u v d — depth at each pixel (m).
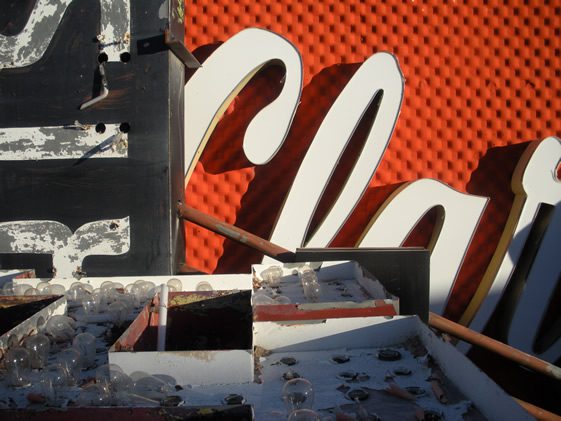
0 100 3.81
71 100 3.79
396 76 4.54
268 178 4.91
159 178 3.78
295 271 3.21
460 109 5.07
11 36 3.79
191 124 4.44
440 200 4.67
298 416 1.40
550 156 4.79
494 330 5.21
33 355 1.90
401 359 1.92
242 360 1.75
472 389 1.55
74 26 3.78
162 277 2.93
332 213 4.56
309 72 4.89
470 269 5.12
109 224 3.81
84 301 2.55
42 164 3.81
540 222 5.03
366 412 1.49
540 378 5.04
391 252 3.55
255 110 4.86
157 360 1.74
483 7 5.06
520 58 5.13
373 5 4.93
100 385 1.64
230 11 4.79
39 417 1.36
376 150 4.56
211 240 4.87
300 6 4.86
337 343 2.03
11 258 3.85
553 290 4.82
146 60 3.76
